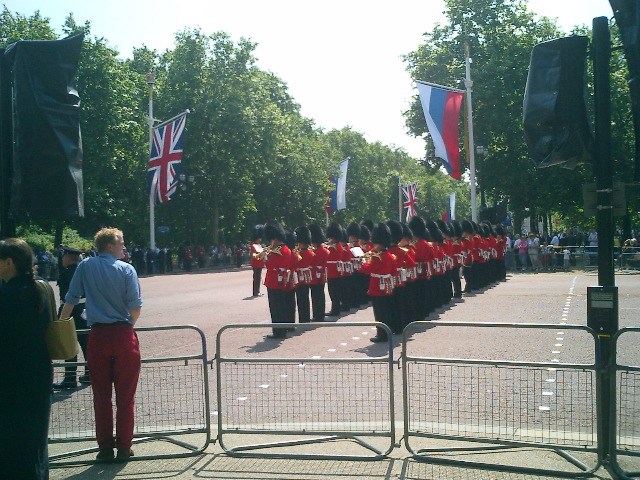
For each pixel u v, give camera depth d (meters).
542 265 33.00
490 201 44.66
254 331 13.66
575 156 5.78
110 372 5.98
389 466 5.73
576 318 14.59
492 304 17.89
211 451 6.25
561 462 5.70
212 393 8.30
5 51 5.98
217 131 47.28
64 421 7.18
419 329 13.55
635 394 6.21
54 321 4.85
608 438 5.58
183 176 43.09
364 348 11.41
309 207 59.31
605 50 5.67
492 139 39.38
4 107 5.98
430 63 40.53
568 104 5.66
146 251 42.06
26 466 4.55
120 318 5.94
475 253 22.39
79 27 41.47
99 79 40.47
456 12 40.41
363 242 18.75
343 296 17.39
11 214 5.82
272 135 49.91
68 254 9.47
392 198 93.19
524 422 6.79
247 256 56.12
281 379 8.92
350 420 7.02
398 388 8.23
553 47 5.77
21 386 4.60
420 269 15.09
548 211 41.97
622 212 5.68
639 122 5.40
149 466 5.86
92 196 39.69
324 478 5.46
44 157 5.78
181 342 12.35
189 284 29.34
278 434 6.43
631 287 21.75
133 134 43.25
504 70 37.59
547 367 5.75
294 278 13.34
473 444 6.22
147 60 52.78
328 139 84.00
